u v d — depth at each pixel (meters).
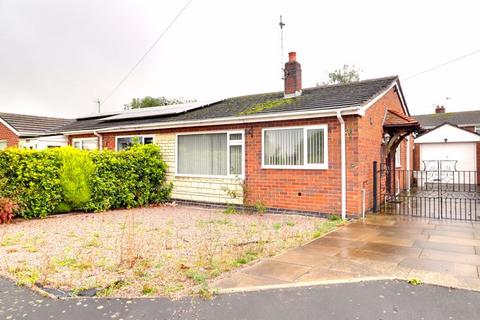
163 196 13.15
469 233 7.25
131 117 15.75
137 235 7.47
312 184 9.77
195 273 4.84
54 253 6.11
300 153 10.03
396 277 4.59
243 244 6.54
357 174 9.02
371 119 10.30
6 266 5.38
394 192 13.05
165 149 13.36
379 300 3.90
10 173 9.43
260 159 10.80
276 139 10.49
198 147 12.45
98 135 15.62
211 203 12.04
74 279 4.74
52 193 10.14
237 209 11.27
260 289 4.29
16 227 8.54
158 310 3.77
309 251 5.99
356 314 3.57
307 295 4.09
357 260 5.42
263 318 3.54
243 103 13.81
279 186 10.41
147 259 5.59
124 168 11.84
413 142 20.33
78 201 10.62
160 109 16.94
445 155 20.30
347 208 9.16
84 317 3.62
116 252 6.14
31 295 4.24
